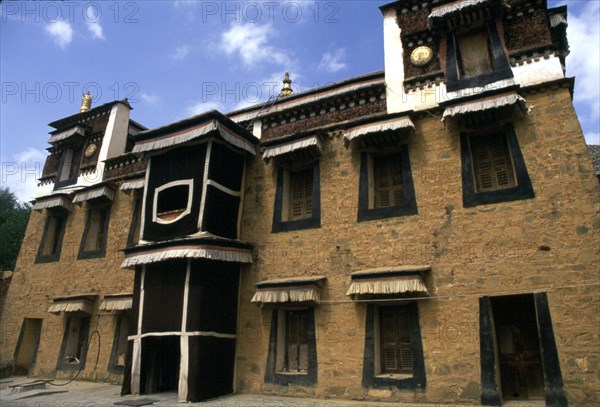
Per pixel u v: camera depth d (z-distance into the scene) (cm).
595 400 864
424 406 986
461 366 993
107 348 1590
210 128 1322
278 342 1234
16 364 1786
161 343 1353
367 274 1105
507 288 995
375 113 1312
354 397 1082
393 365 1095
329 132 1346
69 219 1905
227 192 1384
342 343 1138
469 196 1095
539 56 1119
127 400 1168
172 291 1267
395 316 1128
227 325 1275
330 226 1255
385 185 1257
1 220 3294
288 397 1159
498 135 1141
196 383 1146
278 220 1354
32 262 1933
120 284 1641
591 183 977
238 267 1352
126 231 1709
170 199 1448
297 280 1199
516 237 1016
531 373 1010
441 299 1053
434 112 1199
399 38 1343
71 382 1574
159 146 1408
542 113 1073
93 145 2000
